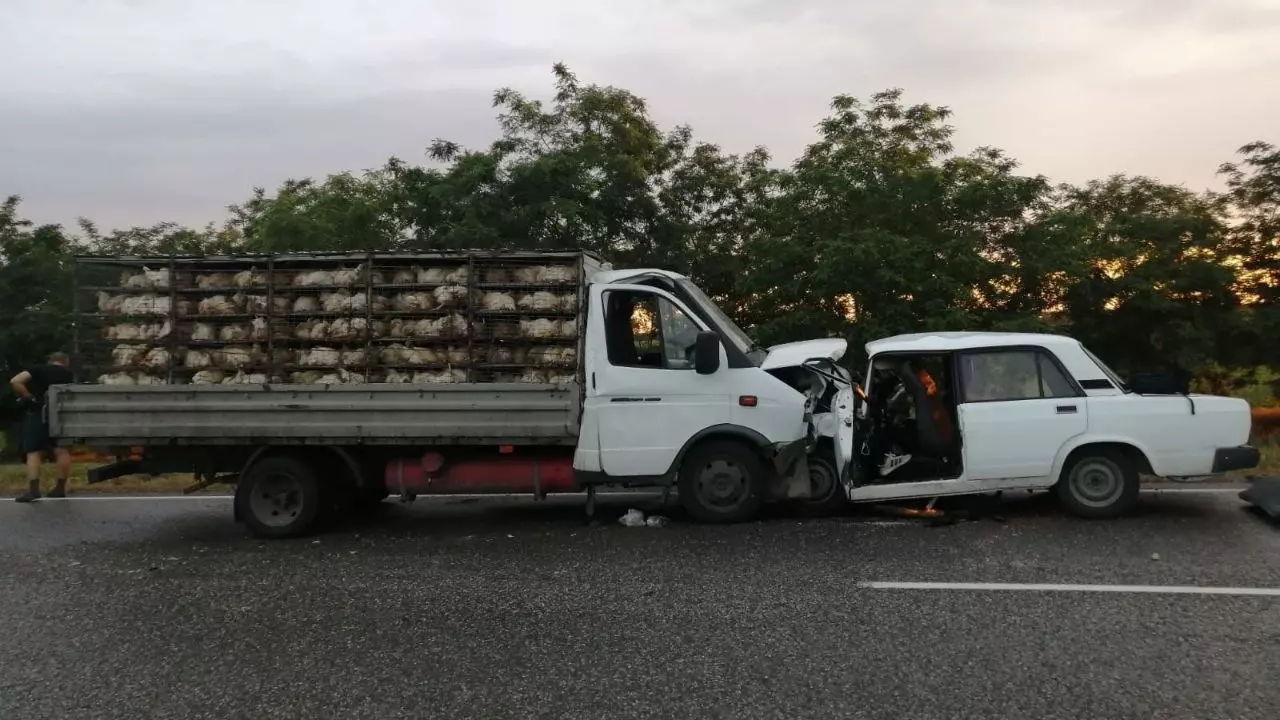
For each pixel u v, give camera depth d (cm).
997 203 1334
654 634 534
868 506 880
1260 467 1008
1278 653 477
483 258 842
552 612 584
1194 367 1251
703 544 756
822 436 848
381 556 762
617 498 1012
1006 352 816
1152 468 779
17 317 1611
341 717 432
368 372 846
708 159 1653
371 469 868
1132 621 531
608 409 821
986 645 498
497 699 446
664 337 838
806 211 1404
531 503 1002
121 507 1042
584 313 830
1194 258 1305
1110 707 417
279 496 857
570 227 1453
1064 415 788
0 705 454
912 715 414
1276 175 1310
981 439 796
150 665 507
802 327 1330
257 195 2088
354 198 1689
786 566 676
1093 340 1323
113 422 848
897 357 846
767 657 491
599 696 446
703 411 817
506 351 838
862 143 1449
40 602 641
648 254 1513
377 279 854
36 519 971
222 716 437
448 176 1506
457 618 579
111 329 873
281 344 861
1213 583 600
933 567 659
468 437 819
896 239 1269
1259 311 1289
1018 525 781
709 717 418
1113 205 1422
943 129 1482
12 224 1712
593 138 1558
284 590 660
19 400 1110
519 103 1617
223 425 838
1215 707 414
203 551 802
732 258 1559
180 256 868
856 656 488
